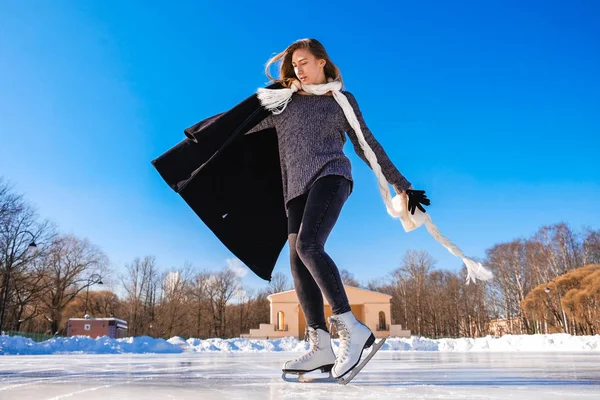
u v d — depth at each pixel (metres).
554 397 1.06
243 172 2.11
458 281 48.69
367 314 29.16
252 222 2.10
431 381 1.60
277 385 1.46
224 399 1.06
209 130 1.93
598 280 26.38
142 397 1.10
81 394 1.17
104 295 45.59
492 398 1.05
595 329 26.16
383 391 1.23
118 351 14.64
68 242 36.91
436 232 1.79
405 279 48.62
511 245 43.22
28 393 1.20
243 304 52.78
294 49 2.09
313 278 1.73
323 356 1.66
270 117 2.12
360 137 1.91
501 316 45.06
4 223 25.86
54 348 13.89
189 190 1.99
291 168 1.87
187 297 49.25
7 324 32.22
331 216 1.71
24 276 29.97
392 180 1.88
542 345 14.73
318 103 1.97
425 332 46.66
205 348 16.72
